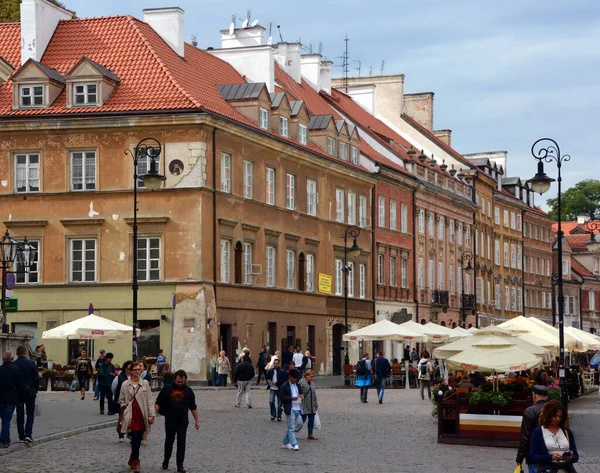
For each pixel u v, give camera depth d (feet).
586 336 189.67
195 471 77.15
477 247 348.18
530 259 411.75
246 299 201.98
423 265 297.33
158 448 91.20
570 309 453.58
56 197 191.52
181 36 209.77
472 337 115.14
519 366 105.09
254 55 231.50
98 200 190.19
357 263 254.88
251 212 205.46
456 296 324.39
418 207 293.64
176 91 189.57
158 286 187.62
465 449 96.12
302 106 230.07
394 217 278.05
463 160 344.08
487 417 99.60
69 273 191.52
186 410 77.30
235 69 232.53
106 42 200.23
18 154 193.16
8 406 87.86
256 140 205.87
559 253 142.10
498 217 374.22
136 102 188.34
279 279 216.74
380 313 265.75
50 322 191.52
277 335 214.28
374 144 287.89
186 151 187.62
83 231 190.70
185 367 185.37
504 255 379.35
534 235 418.51
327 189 240.32
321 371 234.58
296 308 222.89
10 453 85.87
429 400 160.86
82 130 190.08
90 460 82.17
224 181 196.34
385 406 146.61
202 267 186.70
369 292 261.03
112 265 189.57
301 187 228.22
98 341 190.39
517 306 393.29
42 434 97.35
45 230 192.13
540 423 55.26
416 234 291.58
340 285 245.65
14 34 209.05
